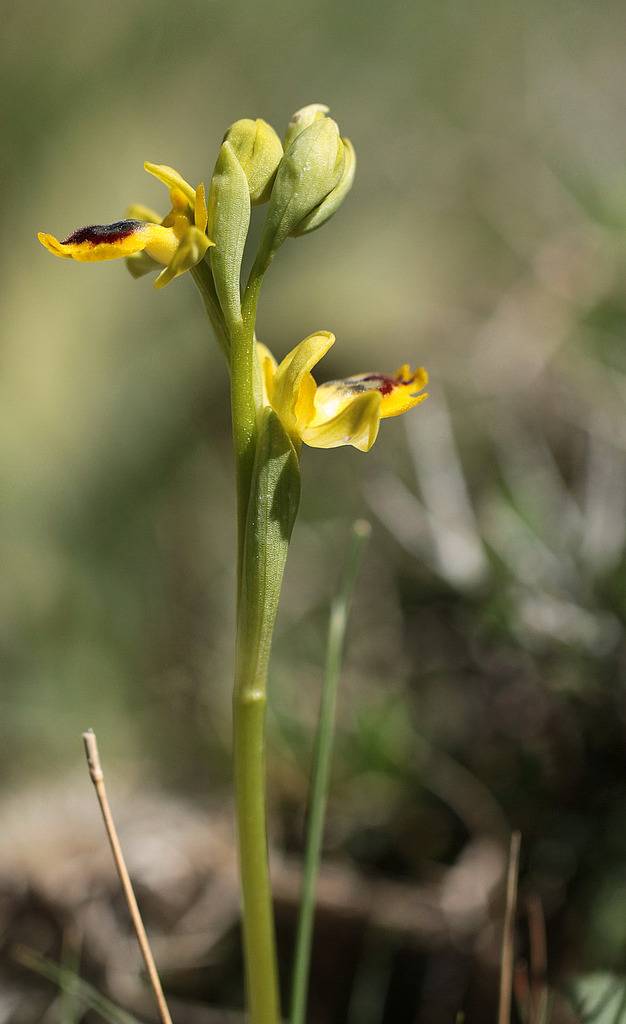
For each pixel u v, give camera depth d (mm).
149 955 306
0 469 559
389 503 453
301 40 767
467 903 369
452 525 417
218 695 456
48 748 458
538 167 624
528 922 365
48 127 662
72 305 625
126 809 404
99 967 374
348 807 392
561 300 506
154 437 591
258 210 680
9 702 474
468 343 554
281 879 375
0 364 606
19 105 659
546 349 493
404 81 763
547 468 438
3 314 623
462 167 683
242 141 299
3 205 649
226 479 569
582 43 746
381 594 464
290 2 756
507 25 764
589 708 383
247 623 303
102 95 676
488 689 401
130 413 598
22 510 543
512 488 413
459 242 631
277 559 301
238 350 298
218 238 296
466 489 471
